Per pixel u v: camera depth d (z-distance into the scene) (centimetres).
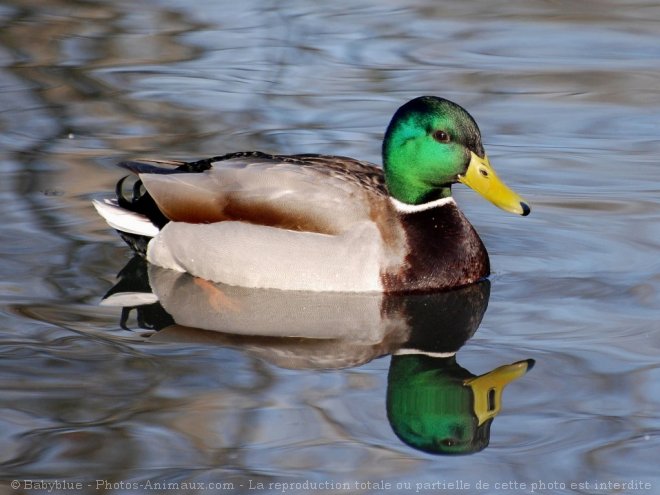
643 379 1098
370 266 1304
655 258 1390
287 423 1021
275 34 2120
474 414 1048
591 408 1048
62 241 1430
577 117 1798
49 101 1819
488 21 2178
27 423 1009
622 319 1241
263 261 1322
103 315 1254
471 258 1341
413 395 1084
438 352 1188
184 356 1157
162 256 1386
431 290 1323
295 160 1374
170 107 1814
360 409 1052
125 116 1773
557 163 1648
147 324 1238
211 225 1350
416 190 1336
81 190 1550
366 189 1332
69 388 1077
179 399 1061
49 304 1273
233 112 1795
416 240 1323
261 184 1337
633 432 1000
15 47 1991
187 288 1345
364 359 1172
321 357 1174
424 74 1948
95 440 980
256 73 1953
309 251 1308
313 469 948
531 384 1102
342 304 1309
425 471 949
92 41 2036
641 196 1548
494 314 1273
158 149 1662
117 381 1092
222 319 1263
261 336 1220
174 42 2061
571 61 2000
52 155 1644
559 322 1243
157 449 973
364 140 1697
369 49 2053
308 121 1767
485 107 1833
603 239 1447
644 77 1930
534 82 1919
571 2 2258
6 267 1357
